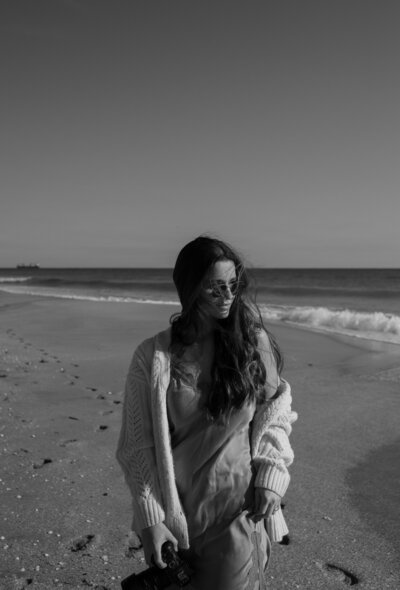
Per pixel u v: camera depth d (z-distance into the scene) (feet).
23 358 30.53
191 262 6.13
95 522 11.43
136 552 10.31
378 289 131.34
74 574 9.56
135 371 6.18
